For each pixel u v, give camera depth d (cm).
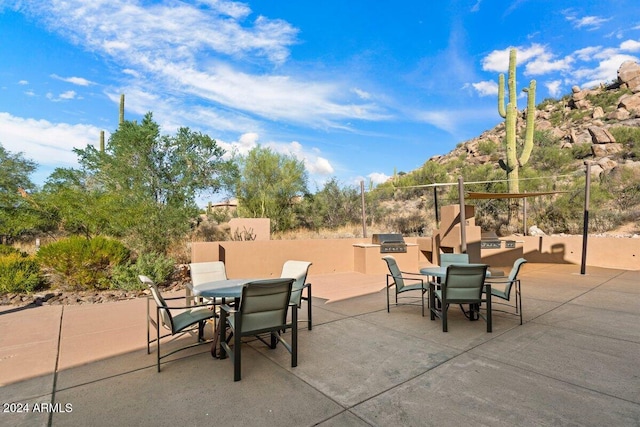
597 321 508
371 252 983
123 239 954
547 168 2177
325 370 341
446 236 1086
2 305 613
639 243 1057
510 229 1566
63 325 494
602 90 3462
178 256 955
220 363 360
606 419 252
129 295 693
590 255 1148
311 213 1842
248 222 1262
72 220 1161
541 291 737
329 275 965
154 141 1123
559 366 347
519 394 290
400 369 343
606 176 1705
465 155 3133
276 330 342
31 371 341
